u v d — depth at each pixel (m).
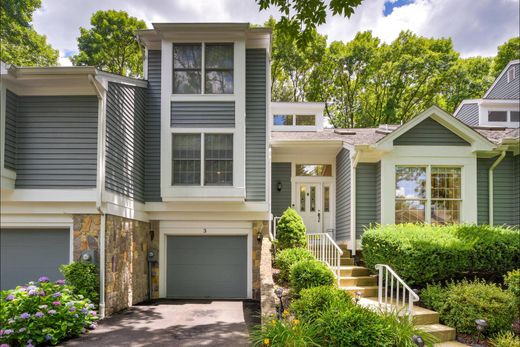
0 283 7.97
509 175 10.07
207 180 9.55
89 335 6.21
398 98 24.36
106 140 7.73
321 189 12.83
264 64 10.16
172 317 7.53
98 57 23.23
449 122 9.31
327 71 24.44
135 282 9.15
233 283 10.22
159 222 10.19
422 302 6.87
